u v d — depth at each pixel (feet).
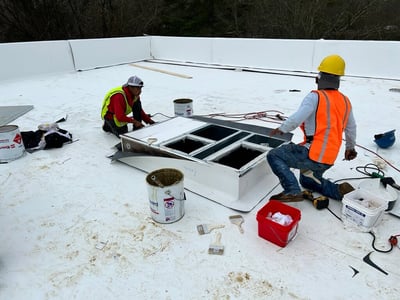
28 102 16.62
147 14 43.27
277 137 9.42
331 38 36.22
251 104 15.60
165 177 6.93
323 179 7.49
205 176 7.76
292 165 6.78
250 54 24.16
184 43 27.63
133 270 5.57
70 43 24.27
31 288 5.26
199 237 6.31
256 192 7.68
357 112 13.82
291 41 21.91
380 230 6.36
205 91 18.37
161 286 5.24
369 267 5.50
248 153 8.46
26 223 6.85
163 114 14.34
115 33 40.04
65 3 37.17
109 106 10.69
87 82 21.18
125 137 9.15
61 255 5.94
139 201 7.58
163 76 22.81
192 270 5.53
